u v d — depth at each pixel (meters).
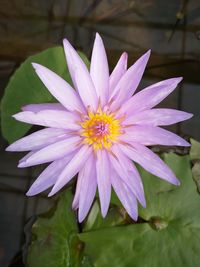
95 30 0.41
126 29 0.41
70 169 0.27
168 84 0.27
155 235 0.31
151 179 0.32
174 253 0.30
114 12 0.42
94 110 0.28
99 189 0.27
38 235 0.32
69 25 0.41
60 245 0.32
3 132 0.34
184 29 0.41
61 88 0.27
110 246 0.31
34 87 0.34
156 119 0.28
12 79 0.34
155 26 0.42
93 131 0.28
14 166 0.38
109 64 0.40
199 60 0.40
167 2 0.42
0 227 0.36
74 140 0.27
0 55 0.40
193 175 0.32
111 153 0.28
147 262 0.30
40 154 0.26
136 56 0.40
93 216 0.32
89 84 0.27
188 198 0.32
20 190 0.37
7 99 0.34
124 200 0.28
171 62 0.40
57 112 0.26
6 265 0.35
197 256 0.30
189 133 0.38
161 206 0.31
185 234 0.31
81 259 0.31
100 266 0.30
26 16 0.42
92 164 0.28
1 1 0.42
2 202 0.37
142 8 0.42
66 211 0.33
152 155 0.28
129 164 0.28
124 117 0.28
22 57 0.40
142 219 0.32
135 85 0.28
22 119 0.26
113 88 0.28
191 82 0.40
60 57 0.34
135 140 0.28
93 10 0.42
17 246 0.36
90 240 0.31
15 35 0.41
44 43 0.41
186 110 0.39
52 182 0.28
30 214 0.36
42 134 0.27
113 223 0.32
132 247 0.31
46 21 0.42
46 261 0.32
